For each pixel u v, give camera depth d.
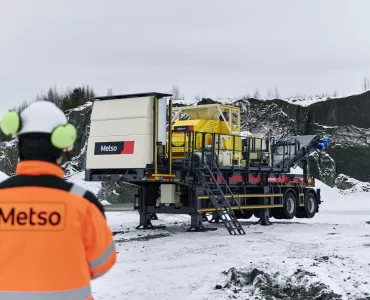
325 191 37.16
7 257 2.78
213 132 17.55
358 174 39.59
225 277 8.71
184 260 11.12
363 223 20.06
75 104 49.44
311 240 14.45
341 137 40.62
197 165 16.67
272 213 21.19
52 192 2.90
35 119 2.95
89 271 3.02
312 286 7.84
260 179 19.61
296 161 22.30
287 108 42.28
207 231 16.89
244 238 14.91
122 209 25.97
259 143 19.95
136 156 15.55
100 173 16.36
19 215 2.84
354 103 41.38
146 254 12.00
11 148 38.97
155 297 7.93
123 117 15.91
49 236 2.82
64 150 3.06
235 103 44.06
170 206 16.91
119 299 7.82
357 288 8.00
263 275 8.28
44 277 2.77
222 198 16.36
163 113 15.91
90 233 2.93
